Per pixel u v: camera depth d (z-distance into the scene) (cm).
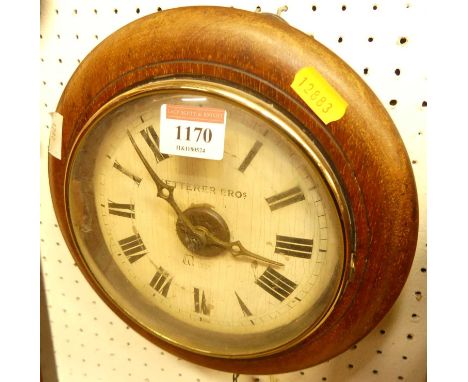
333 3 48
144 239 52
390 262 43
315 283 45
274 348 49
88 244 55
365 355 56
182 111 44
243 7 51
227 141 44
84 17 58
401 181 42
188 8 45
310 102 41
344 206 41
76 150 49
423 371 54
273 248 46
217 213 47
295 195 44
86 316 74
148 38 45
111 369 75
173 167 47
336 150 41
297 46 41
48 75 63
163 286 53
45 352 78
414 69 47
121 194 51
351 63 49
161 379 71
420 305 52
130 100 45
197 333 54
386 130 42
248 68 42
